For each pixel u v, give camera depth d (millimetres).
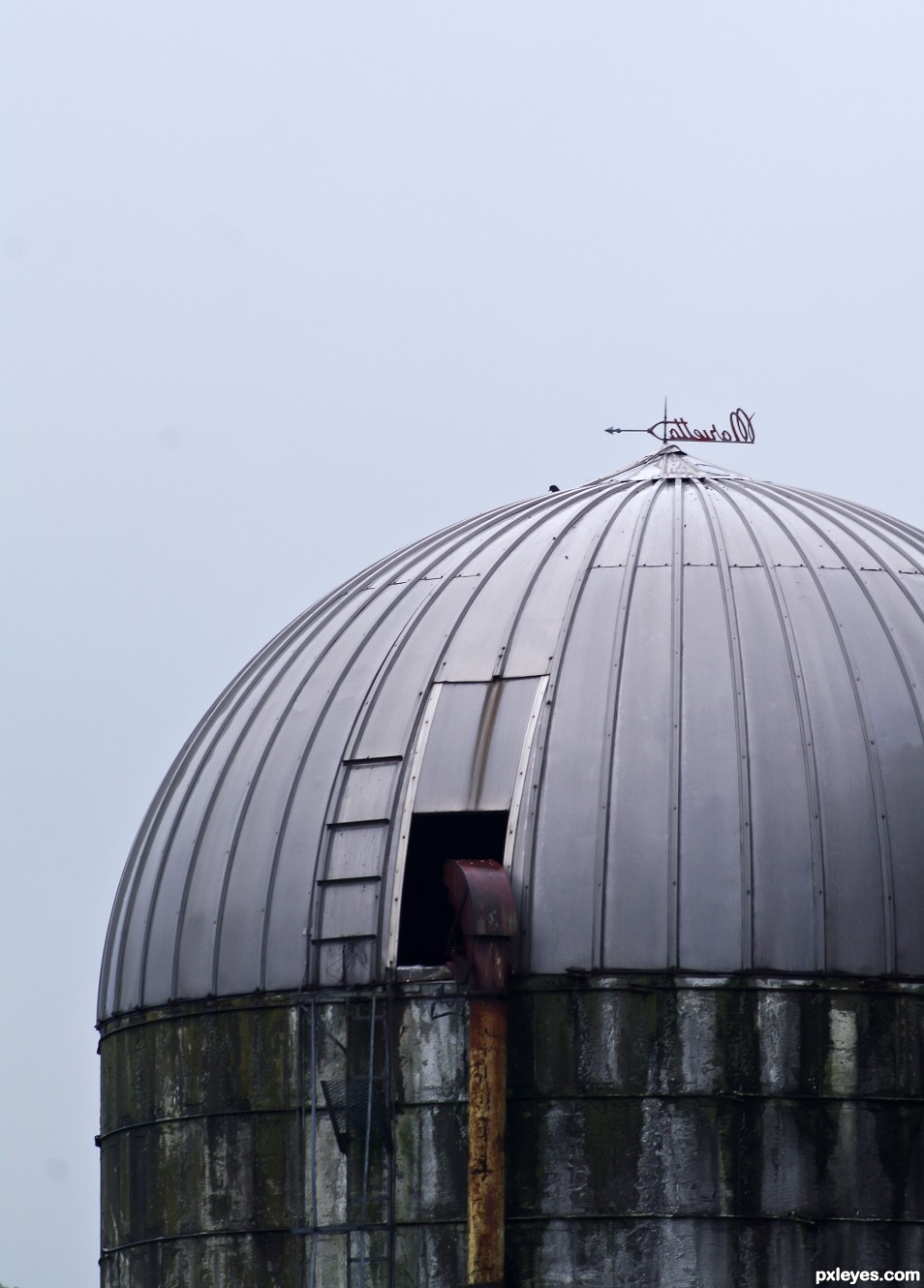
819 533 88812
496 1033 77500
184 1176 83750
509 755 81688
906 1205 77125
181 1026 84625
